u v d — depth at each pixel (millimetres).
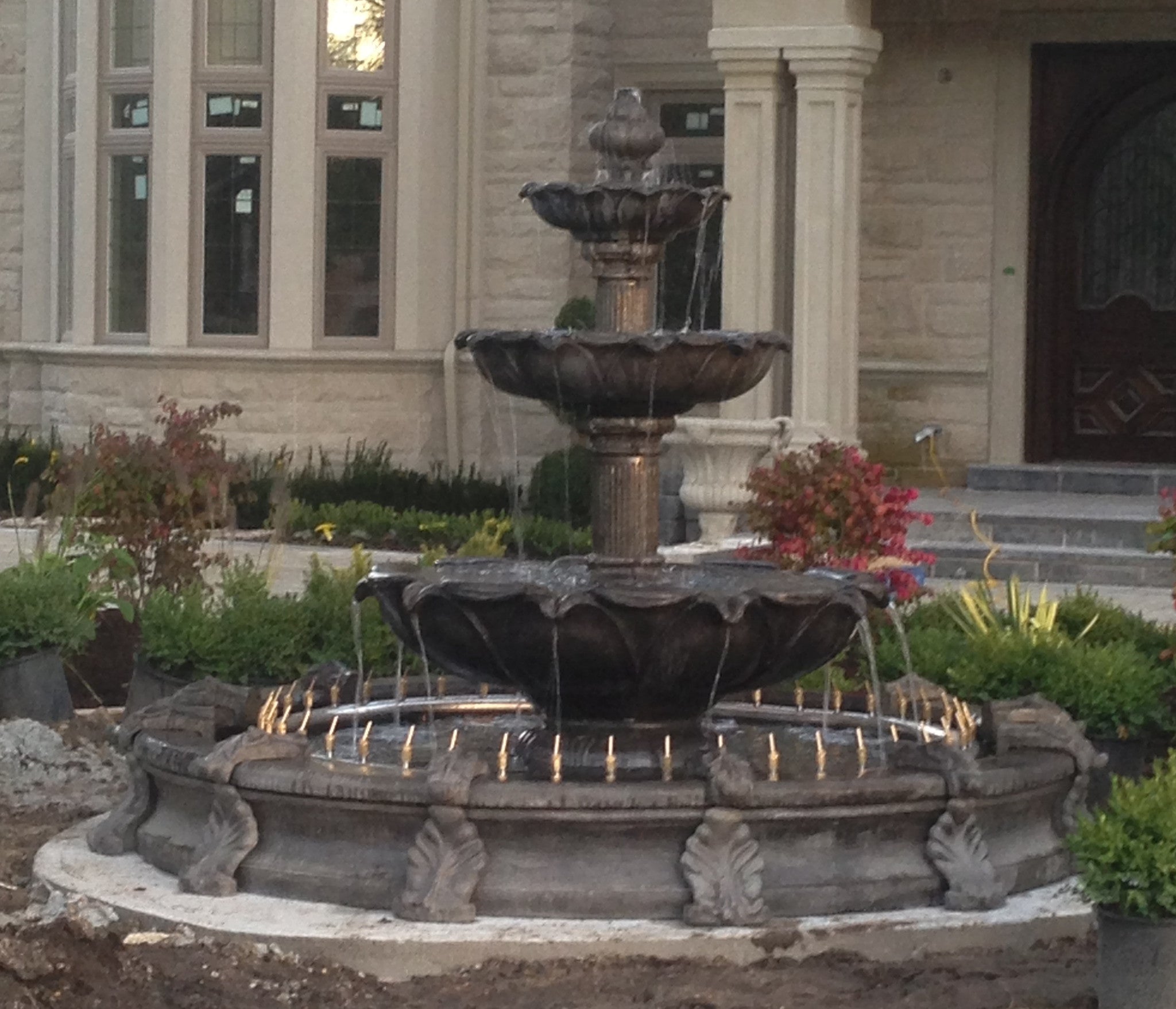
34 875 6426
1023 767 6160
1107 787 7609
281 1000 5301
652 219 6602
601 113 17672
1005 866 6098
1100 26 16016
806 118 14672
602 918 5730
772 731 7418
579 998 5312
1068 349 16547
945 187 16406
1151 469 15789
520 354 6316
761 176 14828
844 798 5812
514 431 17406
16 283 19281
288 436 17203
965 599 9008
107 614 10156
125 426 17516
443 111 17453
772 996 5328
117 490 10258
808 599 6184
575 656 6199
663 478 15289
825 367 14734
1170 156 16250
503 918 5738
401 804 5816
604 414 6578
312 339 17297
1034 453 16562
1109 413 16484
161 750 6340
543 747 6602
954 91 16344
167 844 6320
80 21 17750
